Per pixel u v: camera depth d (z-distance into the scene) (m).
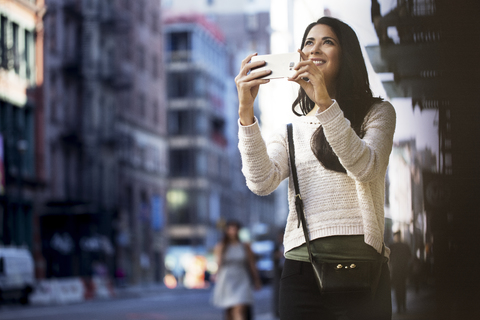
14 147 35.16
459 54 3.78
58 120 40.66
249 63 2.95
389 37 4.18
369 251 2.92
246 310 10.51
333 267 2.89
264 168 3.02
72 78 42.78
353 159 2.79
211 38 80.31
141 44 57.47
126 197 51.88
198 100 75.00
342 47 3.10
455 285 3.90
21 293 28.20
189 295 34.44
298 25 4.53
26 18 36.81
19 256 28.44
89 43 44.16
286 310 3.01
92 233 40.69
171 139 74.56
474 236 3.83
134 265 52.66
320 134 2.99
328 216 2.95
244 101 2.98
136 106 55.47
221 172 80.75
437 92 3.97
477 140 3.79
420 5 4.01
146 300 28.70
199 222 72.94
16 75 35.72
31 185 36.44
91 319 16.94
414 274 4.29
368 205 2.88
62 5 41.78
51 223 38.19
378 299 2.92
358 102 3.05
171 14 76.31
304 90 3.08
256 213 92.56
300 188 3.03
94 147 43.84
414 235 4.39
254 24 107.31
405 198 4.47
